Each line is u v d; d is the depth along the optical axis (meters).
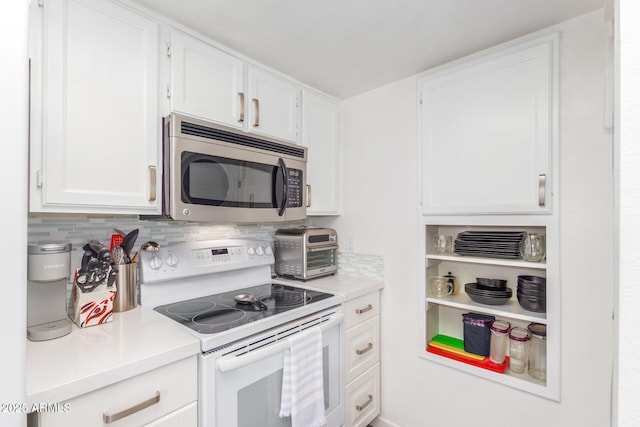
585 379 1.29
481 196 1.54
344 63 1.70
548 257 1.37
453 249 1.77
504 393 1.51
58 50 1.01
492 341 1.60
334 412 1.56
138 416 0.90
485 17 1.31
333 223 2.25
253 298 1.51
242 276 1.82
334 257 2.13
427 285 1.80
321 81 1.91
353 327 1.74
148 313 1.33
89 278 1.18
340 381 1.61
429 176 1.74
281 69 1.76
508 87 1.47
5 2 0.51
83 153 1.07
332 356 1.57
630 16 0.35
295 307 1.43
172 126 1.23
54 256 1.04
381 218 1.98
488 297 1.56
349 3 1.22
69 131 1.04
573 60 1.32
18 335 0.51
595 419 1.27
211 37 1.45
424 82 1.75
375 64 1.71
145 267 1.42
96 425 0.82
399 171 1.90
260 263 1.88
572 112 1.32
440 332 1.92
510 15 1.30
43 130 0.98
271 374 1.26
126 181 1.17
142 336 1.07
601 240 1.25
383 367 1.96
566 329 1.33
